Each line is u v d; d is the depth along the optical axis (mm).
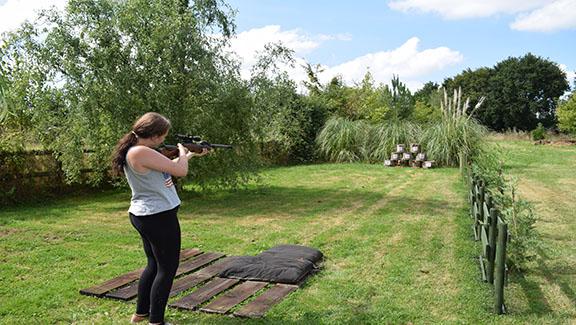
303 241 6703
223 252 6234
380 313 4180
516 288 4859
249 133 10250
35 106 8938
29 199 10297
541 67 47656
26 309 4309
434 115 21781
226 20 10023
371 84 23391
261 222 8008
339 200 10094
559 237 6918
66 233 7230
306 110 18938
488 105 48562
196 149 4219
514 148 23062
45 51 8625
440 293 4680
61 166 10977
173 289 4762
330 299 4508
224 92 9555
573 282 5039
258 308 4270
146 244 3975
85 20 8883
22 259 5840
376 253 6055
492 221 4730
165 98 9062
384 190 11406
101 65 8734
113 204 9984
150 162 3639
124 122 8812
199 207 9406
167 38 8984
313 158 19078
